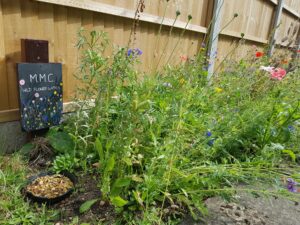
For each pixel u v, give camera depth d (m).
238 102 2.52
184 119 1.85
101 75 1.98
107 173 1.43
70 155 1.76
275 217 1.52
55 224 1.30
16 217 1.29
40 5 1.84
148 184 1.36
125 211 1.38
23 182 1.53
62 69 2.10
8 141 1.90
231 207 1.55
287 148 2.27
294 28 4.83
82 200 1.46
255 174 1.67
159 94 2.19
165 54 3.20
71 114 2.12
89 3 2.09
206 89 2.57
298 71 3.60
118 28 2.49
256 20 5.26
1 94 1.79
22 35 1.80
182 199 1.42
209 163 1.62
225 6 3.96
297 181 1.68
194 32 3.54
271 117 2.23
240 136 2.15
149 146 1.64
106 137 1.72
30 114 1.87
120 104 1.98
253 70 3.15
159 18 2.85
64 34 2.05
